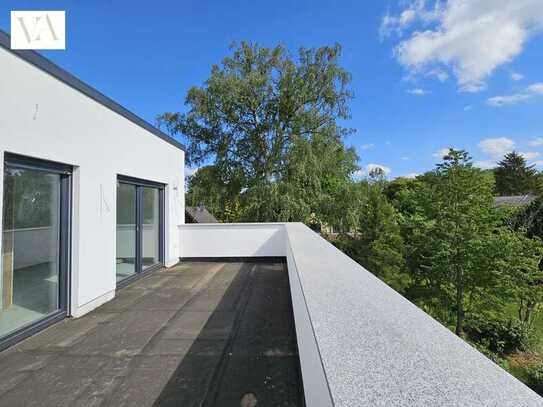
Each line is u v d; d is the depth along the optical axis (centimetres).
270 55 1608
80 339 342
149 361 290
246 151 1647
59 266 409
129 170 568
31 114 342
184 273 693
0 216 304
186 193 1598
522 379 945
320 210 1526
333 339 109
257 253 852
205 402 227
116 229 557
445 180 1377
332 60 1563
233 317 408
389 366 91
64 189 414
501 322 1233
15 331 334
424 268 1440
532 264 1170
